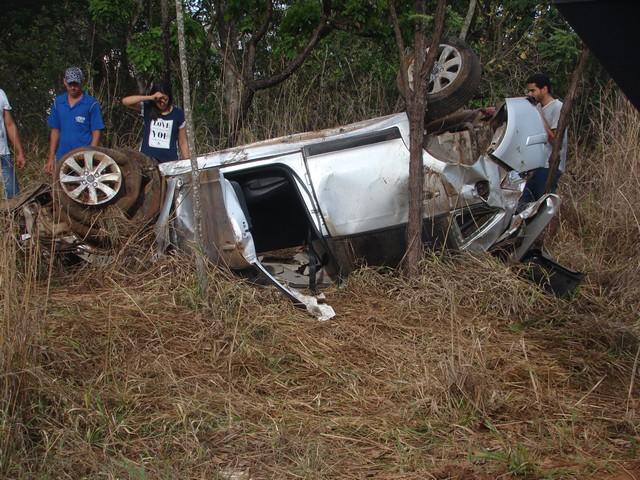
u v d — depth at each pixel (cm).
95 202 567
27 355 386
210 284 536
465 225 608
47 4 1096
